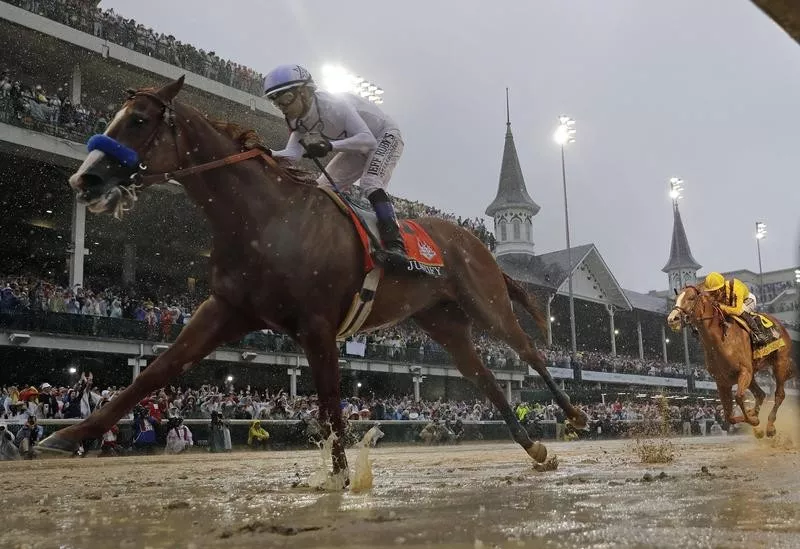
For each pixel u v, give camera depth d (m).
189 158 4.50
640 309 55.12
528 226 57.59
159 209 29.05
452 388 37.38
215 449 19.03
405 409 27.50
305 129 5.17
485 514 2.88
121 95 27.41
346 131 5.24
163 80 26.19
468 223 39.38
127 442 17.72
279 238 4.52
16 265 28.78
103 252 31.08
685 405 44.91
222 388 28.80
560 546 2.10
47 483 5.97
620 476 4.90
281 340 27.38
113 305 23.27
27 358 23.78
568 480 4.62
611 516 2.73
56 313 21.33
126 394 4.21
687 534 2.26
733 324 10.73
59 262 29.91
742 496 3.37
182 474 7.11
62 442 3.94
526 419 29.72
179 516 3.13
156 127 4.40
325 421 4.50
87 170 4.14
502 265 49.81
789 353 11.29
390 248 5.07
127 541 2.43
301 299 4.52
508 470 6.04
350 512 3.06
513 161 60.25
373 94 32.66
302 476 6.20
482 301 6.00
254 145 4.64
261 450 20.52
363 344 29.70
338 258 4.67
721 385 11.13
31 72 25.28
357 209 5.08
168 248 32.38
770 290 70.00
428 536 2.36
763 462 6.52
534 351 6.47
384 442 24.05
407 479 5.05
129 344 22.81
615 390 40.09
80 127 23.00
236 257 4.53
